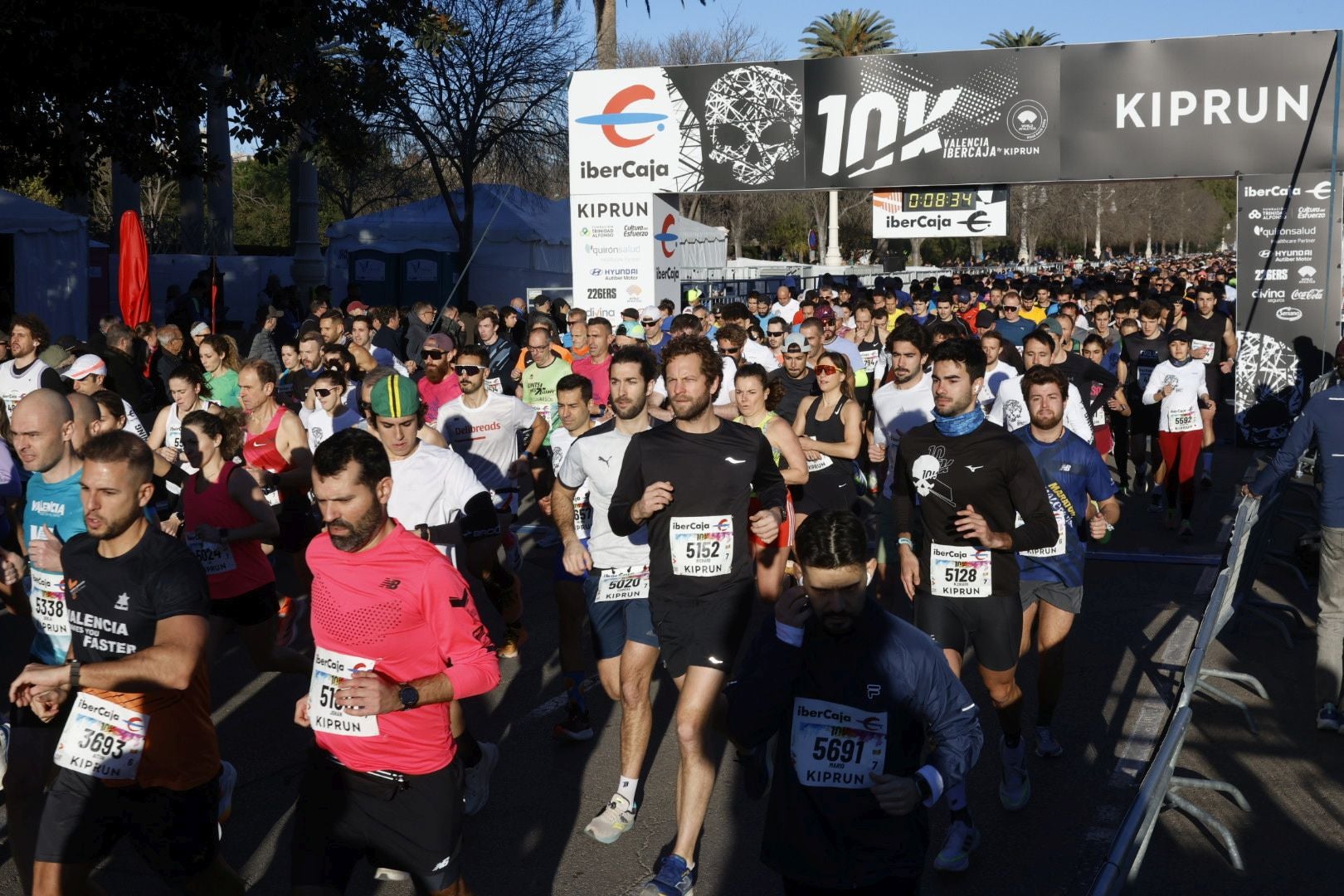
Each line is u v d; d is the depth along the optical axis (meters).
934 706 3.28
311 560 3.59
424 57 28.38
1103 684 7.09
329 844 3.54
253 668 7.54
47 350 9.80
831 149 17.36
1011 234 67.94
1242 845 5.07
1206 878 4.78
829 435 7.57
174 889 3.83
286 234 67.12
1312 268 16.06
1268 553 9.58
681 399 4.72
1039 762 5.96
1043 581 5.71
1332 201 15.82
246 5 16.61
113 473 3.58
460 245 28.80
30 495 4.70
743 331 10.31
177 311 21.11
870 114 17.19
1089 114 16.53
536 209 30.97
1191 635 7.99
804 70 17.31
